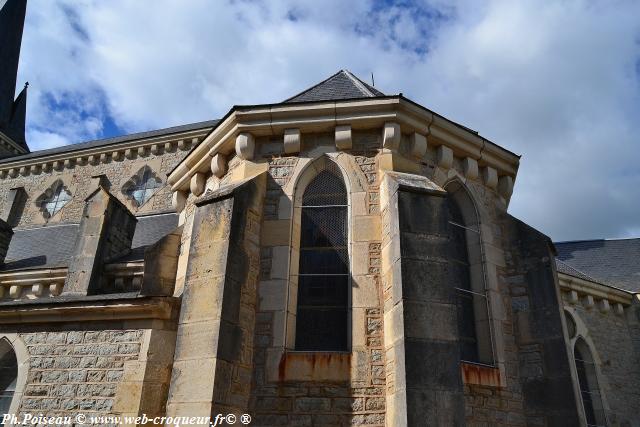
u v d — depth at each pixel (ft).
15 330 32.35
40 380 30.22
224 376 22.82
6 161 86.48
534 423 28.45
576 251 77.15
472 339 29.71
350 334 26.30
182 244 34.71
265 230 29.07
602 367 53.42
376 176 29.86
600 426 50.57
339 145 30.68
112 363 29.14
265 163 31.24
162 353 28.78
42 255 55.88
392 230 25.57
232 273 25.02
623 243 74.59
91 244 41.75
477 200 33.35
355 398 24.43
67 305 31.04
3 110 126.00
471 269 31.86
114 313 30.32
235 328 24.38
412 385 21.08
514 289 32.09
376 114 30.40
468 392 26.61
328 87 40.40
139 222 62.54
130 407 27.43
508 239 33.58
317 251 29.40
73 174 80.74
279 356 25.67
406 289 23.12
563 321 29.91
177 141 75.66
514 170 35.83
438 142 32.40
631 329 58.23
